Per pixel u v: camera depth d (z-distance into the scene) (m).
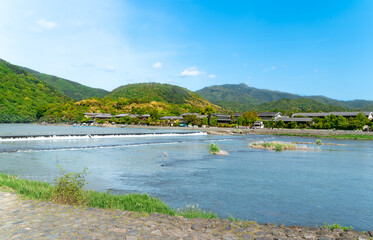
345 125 97.81
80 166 27.80
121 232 7.88
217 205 14.99
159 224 8.88
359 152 46.38
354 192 18.48
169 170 26.33
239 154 40.81
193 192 17.88
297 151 46.41
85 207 10.88
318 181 22.05
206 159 34.66
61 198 11.54
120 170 25.95
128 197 13.52
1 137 51.91
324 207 14.96
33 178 21.41
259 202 15.73
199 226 8.79
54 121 172.62
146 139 68.38
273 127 124.06
